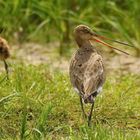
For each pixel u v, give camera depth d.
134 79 16.27
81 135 12.44
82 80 13.14
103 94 14.70
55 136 12.87
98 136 12.15
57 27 19.61
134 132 13.09
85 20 19.78
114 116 13.91
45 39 19.67
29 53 18.64
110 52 18.78
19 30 19.78
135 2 20.30
